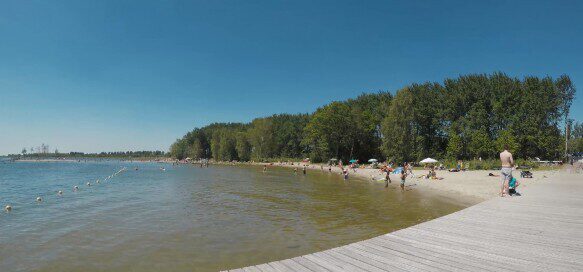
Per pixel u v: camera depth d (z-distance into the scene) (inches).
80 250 499.5
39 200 1096.2
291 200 1034.7
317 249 488.4
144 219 729.0
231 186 1561.3
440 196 1049.5
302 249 490.0
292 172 2896.2
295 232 595.5
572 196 636.7
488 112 3014.3
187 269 413.7
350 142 3784.5
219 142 6038.4
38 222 709.3
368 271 239.5
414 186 1396.4
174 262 439.5
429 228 366.3
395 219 705.0
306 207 883.4
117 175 2679.6
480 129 2861.7
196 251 486.3
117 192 1331.2
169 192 1307.8
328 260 266.5
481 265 244.5
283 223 674.8
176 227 644.7
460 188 1191.6
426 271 235.5
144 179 2124.8
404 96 2989.7
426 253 277.9
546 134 2687.0
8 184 1859.0
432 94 3376.0
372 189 1359.5
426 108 3324.3
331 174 2551.7
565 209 482.9
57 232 613.3
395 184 1567.4
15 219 749.3
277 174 2591.0
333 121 3705.7
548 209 482.9
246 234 583.5
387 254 277.7
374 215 753.0
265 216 754.8
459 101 3095.5
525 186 872.3
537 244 298.0
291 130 5014.8
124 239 557.9
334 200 1023.0
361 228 623.2
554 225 375.2
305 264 258.5
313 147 4286.4
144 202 1011.3
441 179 1571.1
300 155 4970.5
